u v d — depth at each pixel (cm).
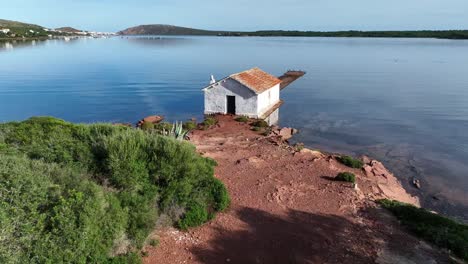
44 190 1083
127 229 1278
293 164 2398
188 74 9025
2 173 1043
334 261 1355
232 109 4216
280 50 18562
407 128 4256
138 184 1455
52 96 6134
